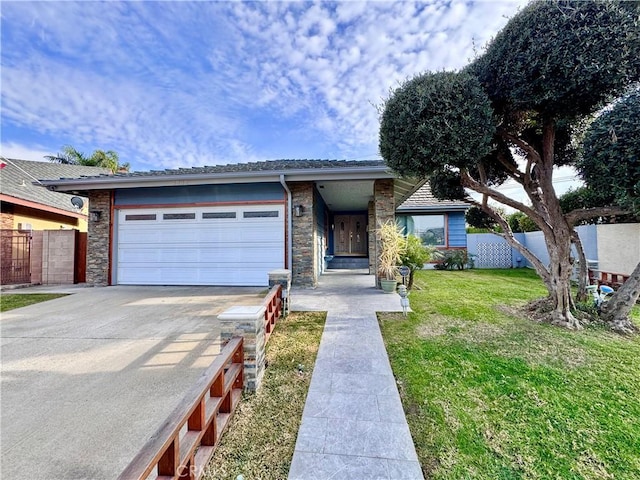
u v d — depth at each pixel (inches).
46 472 85.5
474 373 140.8
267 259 340.8
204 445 95.6
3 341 177.5
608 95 166.4
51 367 145.7
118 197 362.9
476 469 90.1
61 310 242.8
